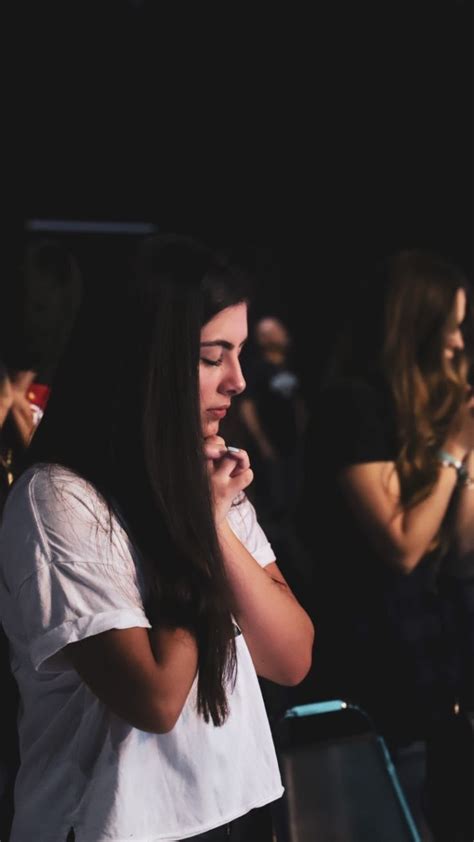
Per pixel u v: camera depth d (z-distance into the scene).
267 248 11.27
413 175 10.22
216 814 1.72
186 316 1.69
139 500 1.69
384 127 10.08
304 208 11.02
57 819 1.69
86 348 1.73
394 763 2.95
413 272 3.07
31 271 2.90
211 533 1.70
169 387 1.68
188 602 1.68
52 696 1.74
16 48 9.35
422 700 2.88
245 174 10.78
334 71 9.82
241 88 10.12
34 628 1.63
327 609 2.97
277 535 5.25
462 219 10.05
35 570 1.64
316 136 10.38
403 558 2.88
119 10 9.34
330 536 2.97
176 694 1.63
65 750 1.72
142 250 1.77
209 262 1.79
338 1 9.27
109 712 1.69
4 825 1.95
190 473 1.69
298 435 7.19
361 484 2.90
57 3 9.14
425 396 2.97
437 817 2.52
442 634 2.94
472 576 2.96
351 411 2.96
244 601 1.80
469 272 9.97
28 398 2.88
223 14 9.49
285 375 7.36
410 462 2.91
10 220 10.18
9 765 1.94
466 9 8.84
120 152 10.36
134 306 1.69
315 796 2.54
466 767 2.48
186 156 10.55
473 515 2.95
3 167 10.06
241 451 1.79
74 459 1.71
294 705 2.92
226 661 1.72
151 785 1.68
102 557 1.65
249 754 1.81
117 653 1.61
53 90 9.74
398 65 9.53
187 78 10.00
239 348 1.85
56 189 10.32
